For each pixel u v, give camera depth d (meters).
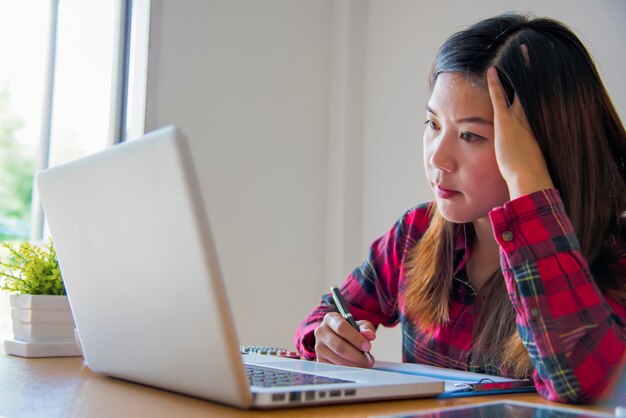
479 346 1.10
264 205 2.38
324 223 2.54
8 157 3.18
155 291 0.63
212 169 2.26
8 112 2.81
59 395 0.68
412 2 2.35
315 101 2.55
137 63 2.19
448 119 1.01
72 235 0.76
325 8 2.60
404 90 2.35
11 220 2.49
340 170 2.50
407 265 1.30
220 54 2.30
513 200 0.83
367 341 0.99
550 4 1.86
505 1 1.99
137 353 0.70
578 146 0.98
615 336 0.79
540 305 0.79
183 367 0.62
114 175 0.65
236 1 2.35
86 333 0.80
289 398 0.60
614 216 1.04
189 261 0.57
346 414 0.59
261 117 2.39
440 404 0.68
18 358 1.08
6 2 2.53
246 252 2.33
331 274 2.49
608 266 1.00
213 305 0.56
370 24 2.54
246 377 0.57
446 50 1.04
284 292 2.41
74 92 2.41
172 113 2.18
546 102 0.95
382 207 2.41
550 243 0.81
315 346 1.04
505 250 0.82
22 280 1.20
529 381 0.84
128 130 2.22
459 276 1.18
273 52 2.44
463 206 1.02
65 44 2.45
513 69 0.96
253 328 2.32
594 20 1.74
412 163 2.29
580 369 0.76
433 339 1.19
